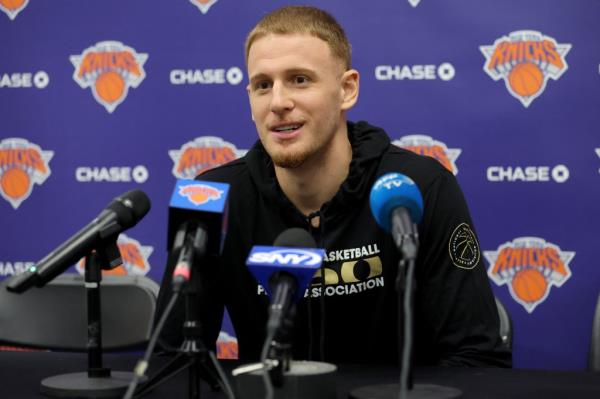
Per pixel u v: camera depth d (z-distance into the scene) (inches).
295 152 107.4
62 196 190.1
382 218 75.5
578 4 173.9
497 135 176.4
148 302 144.3
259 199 123.0
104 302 145.9
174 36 185.9
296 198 119.2
